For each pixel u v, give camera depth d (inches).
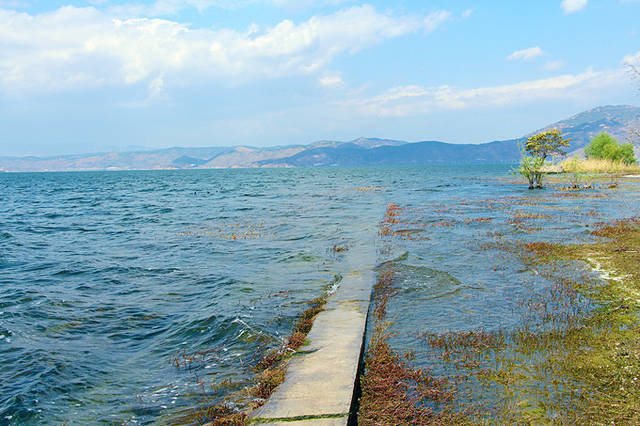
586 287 355.3
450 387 202.4
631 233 569.3
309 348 251.1
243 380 226.2
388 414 181.0
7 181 4143.7
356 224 796.6
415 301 339.6
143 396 215.2
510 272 418.6
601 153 2443.4
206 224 879.7
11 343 292.2
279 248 595.2
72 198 1776.6
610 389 196.2
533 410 180.5
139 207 1306.6
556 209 914.1
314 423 170.6
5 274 495.5
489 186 1929.1
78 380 235.0
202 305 362.0
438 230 691.4
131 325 324.5
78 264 541.6
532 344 248.8
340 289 379.6
